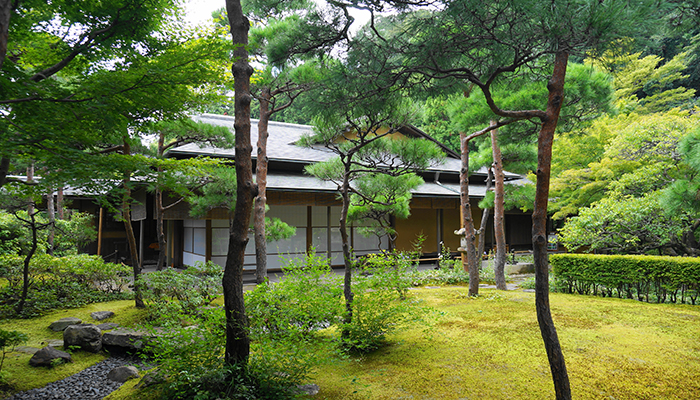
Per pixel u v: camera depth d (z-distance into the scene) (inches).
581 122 342.6
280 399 157.2
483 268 568.7
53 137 179.5
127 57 211.3
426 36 160.2
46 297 362.6
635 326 257.6
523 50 146.8
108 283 426.0
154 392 182.2
